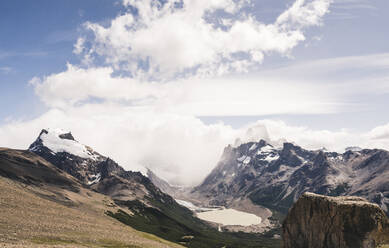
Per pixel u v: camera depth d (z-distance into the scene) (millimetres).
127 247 138500
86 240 138750
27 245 106688
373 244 64750
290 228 78875
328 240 70312
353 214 67875
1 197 187750
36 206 196625
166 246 170875
